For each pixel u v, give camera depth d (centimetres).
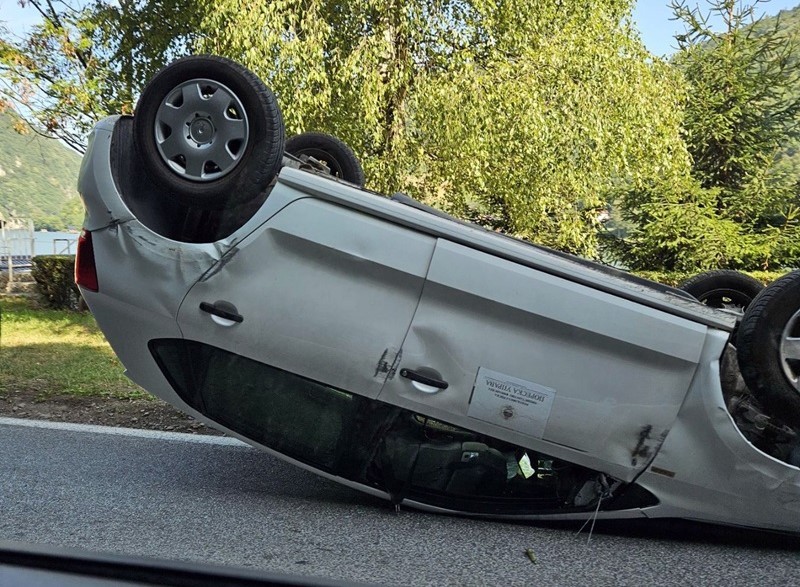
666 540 428
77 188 434
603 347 394
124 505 444
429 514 447
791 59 1828
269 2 1091
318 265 405
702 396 392
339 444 425
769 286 394
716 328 396
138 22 1367
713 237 1673
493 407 401
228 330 413
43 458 539
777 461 394
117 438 603
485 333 399
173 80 410
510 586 354
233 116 412
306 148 622
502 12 1187
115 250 420
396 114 1156
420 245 400
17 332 1139
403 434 424
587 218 1422
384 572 362
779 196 1789
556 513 428
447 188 1262
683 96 1355
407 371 404
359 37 1148
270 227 406
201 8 1081
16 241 2262
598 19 1252
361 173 626
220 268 409
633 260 1822
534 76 1154
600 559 394
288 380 422
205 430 646
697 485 402
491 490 436
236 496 470
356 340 405
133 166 439
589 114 1162
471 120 1093
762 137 1850
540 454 413
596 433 398
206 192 404
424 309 402
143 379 437
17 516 418
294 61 1027
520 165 1198
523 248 405
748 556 408
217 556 370
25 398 720
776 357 383
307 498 470
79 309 1429
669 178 1369
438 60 1161
